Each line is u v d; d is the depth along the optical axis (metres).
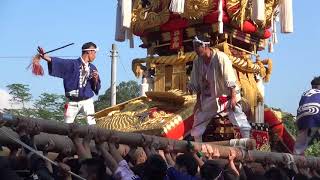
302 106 8.69
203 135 9.28
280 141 10.24
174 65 9.79
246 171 6.98
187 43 9.84
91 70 8.04
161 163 4.86
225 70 8.27
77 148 5.08
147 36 10.16
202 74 8.52
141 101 9.70
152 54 10.19
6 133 4.40
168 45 9.98
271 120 10.20
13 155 4.65
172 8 9.01
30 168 4.57
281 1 9.88
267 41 10.42
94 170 4.69
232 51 9.55
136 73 10.40
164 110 9.20
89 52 7.98
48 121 4.91
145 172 4.86
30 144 4.65
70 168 4.96
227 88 8.33
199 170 6.02
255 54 10.03
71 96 7.90
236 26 9.44
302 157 8.11
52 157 5.31
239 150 7.06
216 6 9.16
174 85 9.74
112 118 9.23
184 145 6.43
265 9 9.87
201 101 8.58
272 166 7.05
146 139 5.90
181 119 8.65
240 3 9.29
